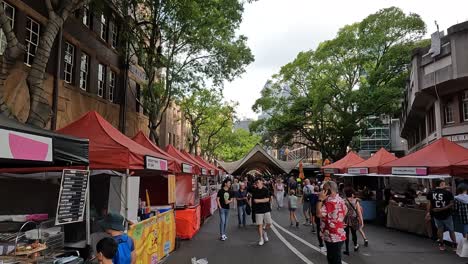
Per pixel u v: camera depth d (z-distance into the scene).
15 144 4.19
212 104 41.75
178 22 20.75
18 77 13.53
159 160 10.05
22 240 5.77
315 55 41.03
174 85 23.97
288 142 47.41
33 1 14.61
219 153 81.62
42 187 8.96
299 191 35.94
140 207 10.41
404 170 15.59
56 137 5.13
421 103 27.19
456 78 20.77
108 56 21.61
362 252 11.36
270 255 10.96
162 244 10.20
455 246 11.66
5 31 9.32
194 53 23.70
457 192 11.64
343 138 40.69
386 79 36.88
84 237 7.83
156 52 22.70
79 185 5.95
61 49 16.66
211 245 12.70
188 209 14.11
